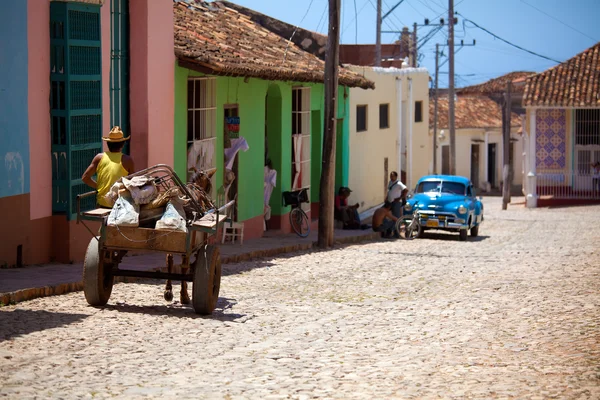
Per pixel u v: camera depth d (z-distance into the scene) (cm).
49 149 1466
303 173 2680
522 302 1296
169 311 1133
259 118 2341
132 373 793
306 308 1236
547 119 4372
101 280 1106
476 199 2895
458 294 1413
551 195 4366
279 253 2033
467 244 2555
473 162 6141
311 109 2759
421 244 2522
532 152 4322
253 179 2314
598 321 1099
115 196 1106
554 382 778
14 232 1366
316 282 1547
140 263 1495
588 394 732
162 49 1750
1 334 926
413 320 1148
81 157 1511
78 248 1508
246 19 2898
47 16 1451
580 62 4509
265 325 1080
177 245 1068
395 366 857
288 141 2556
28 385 730
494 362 874
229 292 1366
